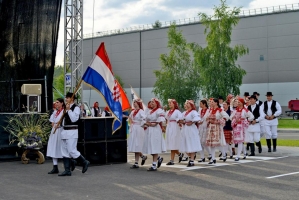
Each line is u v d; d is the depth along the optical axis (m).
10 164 13.30
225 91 41.41
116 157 13.45
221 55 41.69
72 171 11.83
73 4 22.77
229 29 41.47
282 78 54.97
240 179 10.30
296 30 54.03
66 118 10.94
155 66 64.19
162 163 13.55
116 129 12.41
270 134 16.12
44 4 15.30
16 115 13.88
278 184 9.59
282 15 55.00
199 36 60.72
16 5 15.04
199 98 53.06
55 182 10.06
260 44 56.41
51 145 11.22
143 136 12.42
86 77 11.91
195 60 44.56
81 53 22.89
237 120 13.98
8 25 15.06
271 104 16.20
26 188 9.30
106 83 12.24
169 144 13.14
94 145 13.02
